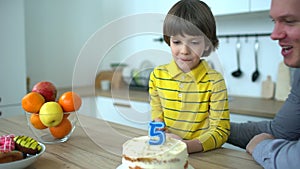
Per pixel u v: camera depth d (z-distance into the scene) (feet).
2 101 7.57
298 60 2.30
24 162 2.43
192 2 3.14
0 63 7.48
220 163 2.63
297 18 2.15
